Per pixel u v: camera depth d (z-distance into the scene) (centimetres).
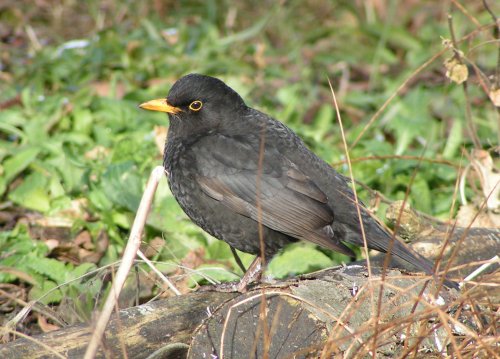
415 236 997
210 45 1798
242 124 1007
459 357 680
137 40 1748
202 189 968
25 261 1019
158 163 1243
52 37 1884
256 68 1755
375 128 1490
